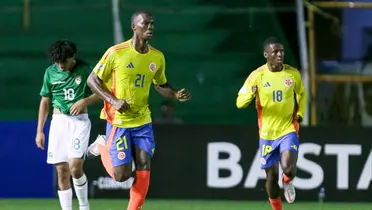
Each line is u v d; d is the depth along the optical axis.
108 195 40.81
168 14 55.56
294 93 30.77
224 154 40.91
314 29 54.59
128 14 55.00
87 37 54.72
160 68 28.48
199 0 56.12
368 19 55.06
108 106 28.16
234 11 54.78
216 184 40.94
